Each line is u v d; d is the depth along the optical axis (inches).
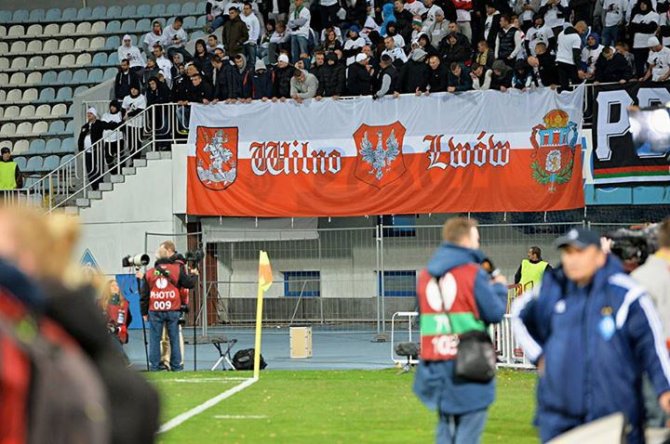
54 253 334.0
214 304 1861.5
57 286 333.7
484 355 571.8
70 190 2030.0
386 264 1838.1
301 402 1015.6
